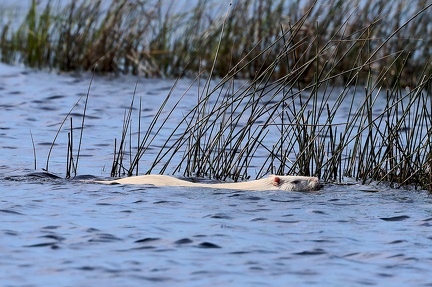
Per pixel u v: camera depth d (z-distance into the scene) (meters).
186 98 69.88
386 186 41.34
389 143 43.81
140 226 30.34
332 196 37.56
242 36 81.38
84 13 84.06
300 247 28.39
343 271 25.92
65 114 61.19
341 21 79.06
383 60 79.50
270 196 36.81
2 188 36.56
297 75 44.31
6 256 26.30
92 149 49.34
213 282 24.48
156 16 84.19
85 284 23.98
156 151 49.62
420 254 27.88
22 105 63.97
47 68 82.81
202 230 30.11
